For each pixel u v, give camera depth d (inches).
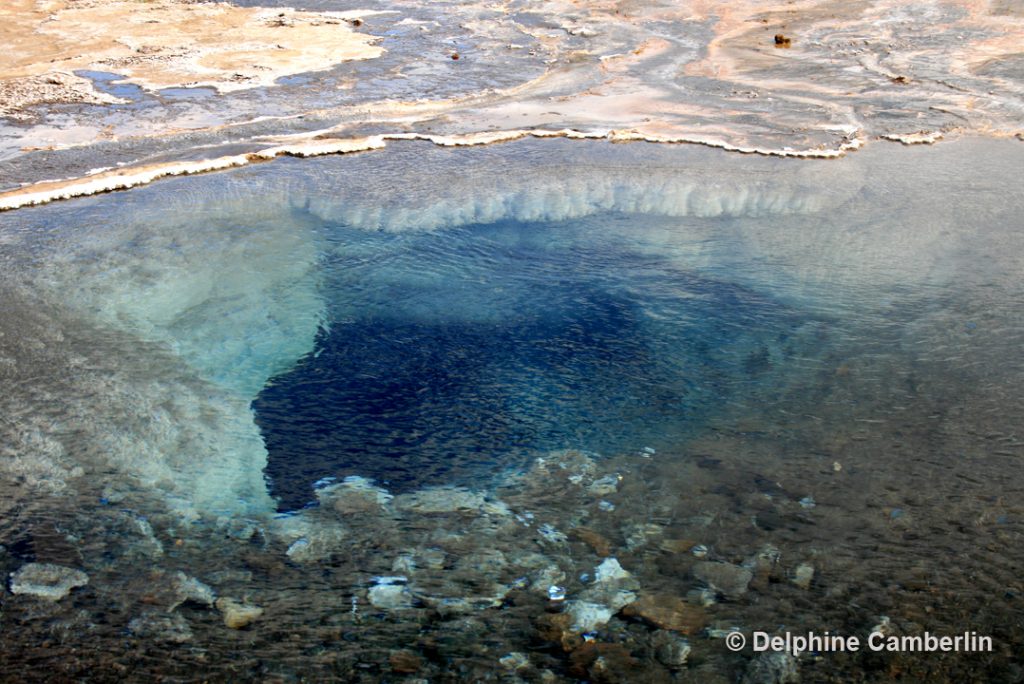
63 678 119.4
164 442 162.6
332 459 159.9
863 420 163.8
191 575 135.9
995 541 136.3
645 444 161.3
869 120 294.8
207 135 292.4
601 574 135.0
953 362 177.6
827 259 215.9
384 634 126.0
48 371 179.6
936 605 126.9
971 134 282.0
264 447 162.6
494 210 243.8
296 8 458.9
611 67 359.3
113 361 183.0
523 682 118.7
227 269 216.8
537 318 199.6
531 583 134.1
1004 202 238.1
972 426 160.6
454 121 303.9
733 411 168.4
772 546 137.9
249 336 192.7
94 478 154.3
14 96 328.2
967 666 117.7
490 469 157.1
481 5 465.4
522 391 176.7
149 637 125.6
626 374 180.2
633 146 280.1
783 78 338.6
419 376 181.6
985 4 419.8
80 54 378.0
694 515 144.8
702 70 352.2
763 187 250.5
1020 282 201.6
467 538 142.6
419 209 244.1
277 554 139.9
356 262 221.0
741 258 218.7
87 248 225.0
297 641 125.0
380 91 333.7
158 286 209.0
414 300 206.5
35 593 132.6
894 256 215.5
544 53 380.5
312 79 348.8
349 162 273.4
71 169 267.7
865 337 187.0
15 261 218.2
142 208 246.4
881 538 138.1
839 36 387.5
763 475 152.3
